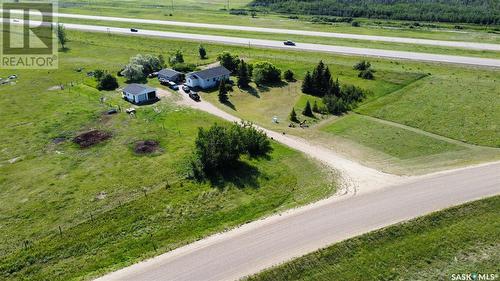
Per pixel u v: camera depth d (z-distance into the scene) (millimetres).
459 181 52000
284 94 88812
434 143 65688
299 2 187000
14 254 43594
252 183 55312
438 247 41219
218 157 56938
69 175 58406
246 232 44656
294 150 64250
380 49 113750
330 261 39594
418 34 129250
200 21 158750
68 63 111375
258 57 110812
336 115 79188
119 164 60875
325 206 48281
